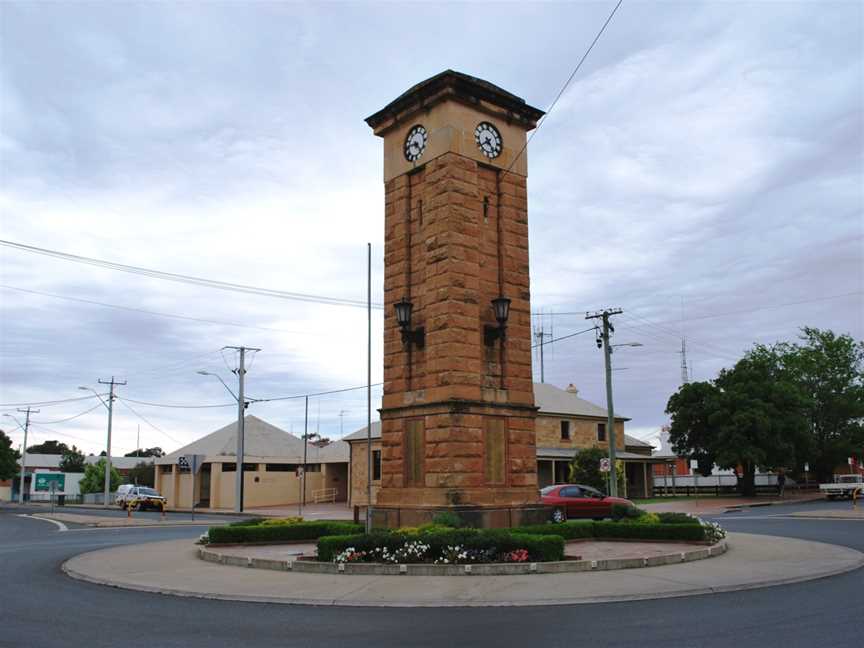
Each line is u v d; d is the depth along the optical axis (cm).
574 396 6309
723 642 1018
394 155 2658
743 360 6128
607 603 1380
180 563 2033
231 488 6419
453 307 2353
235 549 2298
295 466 6944
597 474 4881
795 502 5450
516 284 2566
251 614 1311
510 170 2619
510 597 1435
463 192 2448
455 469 2264
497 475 2380
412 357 2488
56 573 1923
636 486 6481
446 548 1803
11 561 2217
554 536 1848
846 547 2245
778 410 5825
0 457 9181
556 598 1420
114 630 1163
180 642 1070
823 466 7112
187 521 4422
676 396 6097
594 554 1995
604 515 3228
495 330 2466
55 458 12638
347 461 6706
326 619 1259
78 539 3097
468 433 2312
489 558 1788
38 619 1261
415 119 2595
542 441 5634
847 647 973
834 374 7044
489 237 2539
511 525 2341
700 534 2284
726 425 5772
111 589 1631
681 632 1093
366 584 1602
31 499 10012
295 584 1617
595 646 1013
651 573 1705
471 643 1052
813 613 1219
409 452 2417
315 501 6838
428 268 2442
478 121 2545
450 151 2436
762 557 1986
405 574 1725
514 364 2509
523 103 2638
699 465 6172
